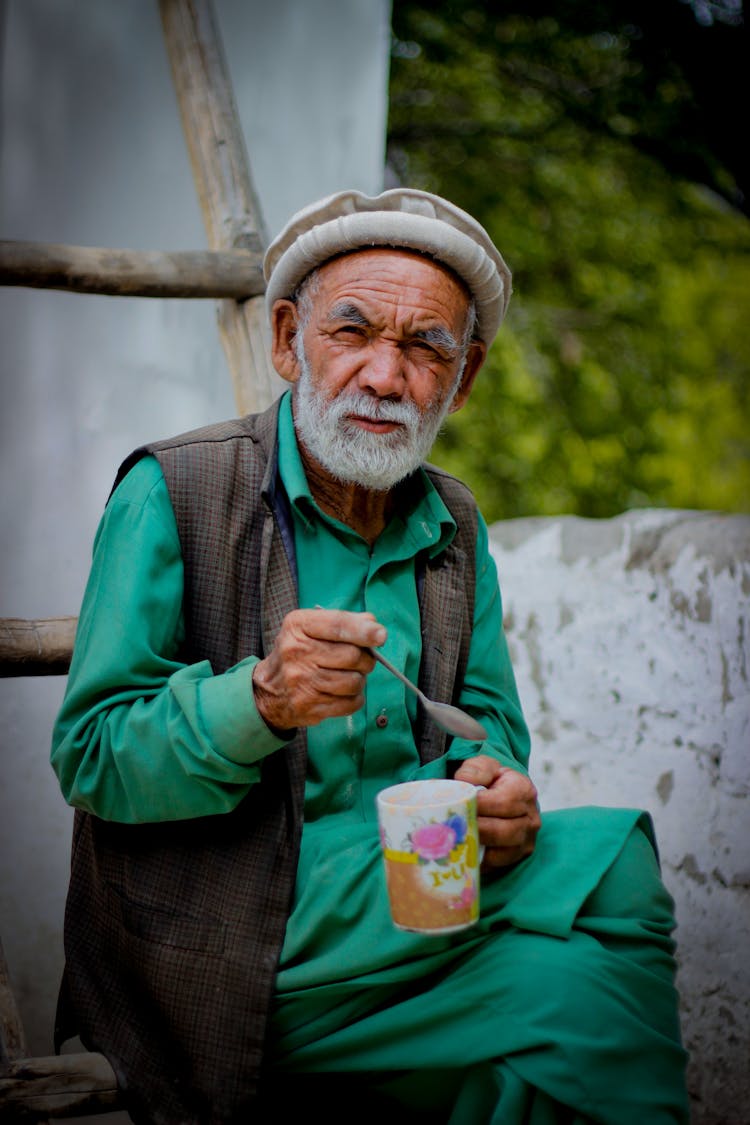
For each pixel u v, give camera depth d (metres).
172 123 2.63
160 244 2.63
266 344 2.41
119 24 2.57
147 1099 1.76
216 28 2.56
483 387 5.39
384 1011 1.73
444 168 5.59
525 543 3.23
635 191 5.63
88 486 2.57
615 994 1.68
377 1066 1.72
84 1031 1.85
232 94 2.55
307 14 2.74
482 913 1.77
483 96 5.49
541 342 5.57
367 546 1.99
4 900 2.46
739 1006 2.79
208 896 1.78
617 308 5.64
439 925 1.61
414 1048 1.70
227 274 2.40
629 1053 1.64
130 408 2.61
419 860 1.60
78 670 1.82
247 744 1.67
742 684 2.84
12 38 2.50
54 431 2.54
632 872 1.82
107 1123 2.12
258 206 2.52
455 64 5.40
